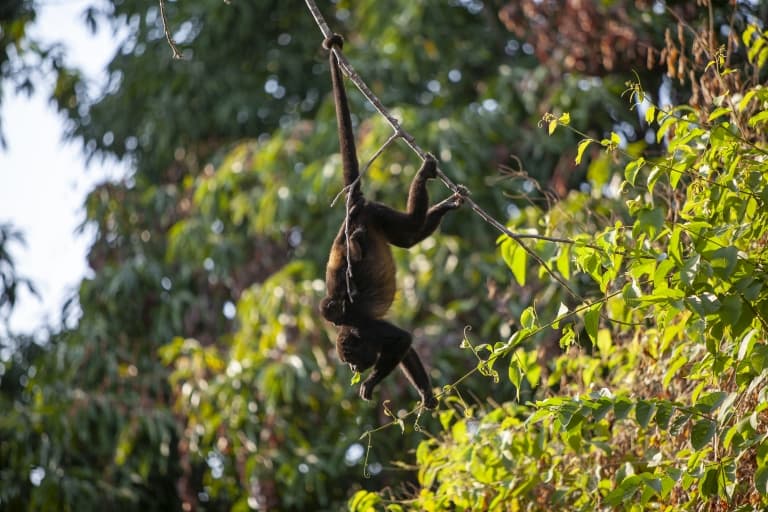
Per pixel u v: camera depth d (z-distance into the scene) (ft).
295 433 46.50
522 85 51.80
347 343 30.12
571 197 36.42
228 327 57.11
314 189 48.49
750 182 22.47
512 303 41.34
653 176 22.95
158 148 63.98
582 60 47.32
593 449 27.84
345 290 30.40
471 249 48.98
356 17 64.69
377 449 47.55
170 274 57.31
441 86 57.41
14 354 60.70
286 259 55.36
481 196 50.26
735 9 30.04
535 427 29.32
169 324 55.83
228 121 63.77
